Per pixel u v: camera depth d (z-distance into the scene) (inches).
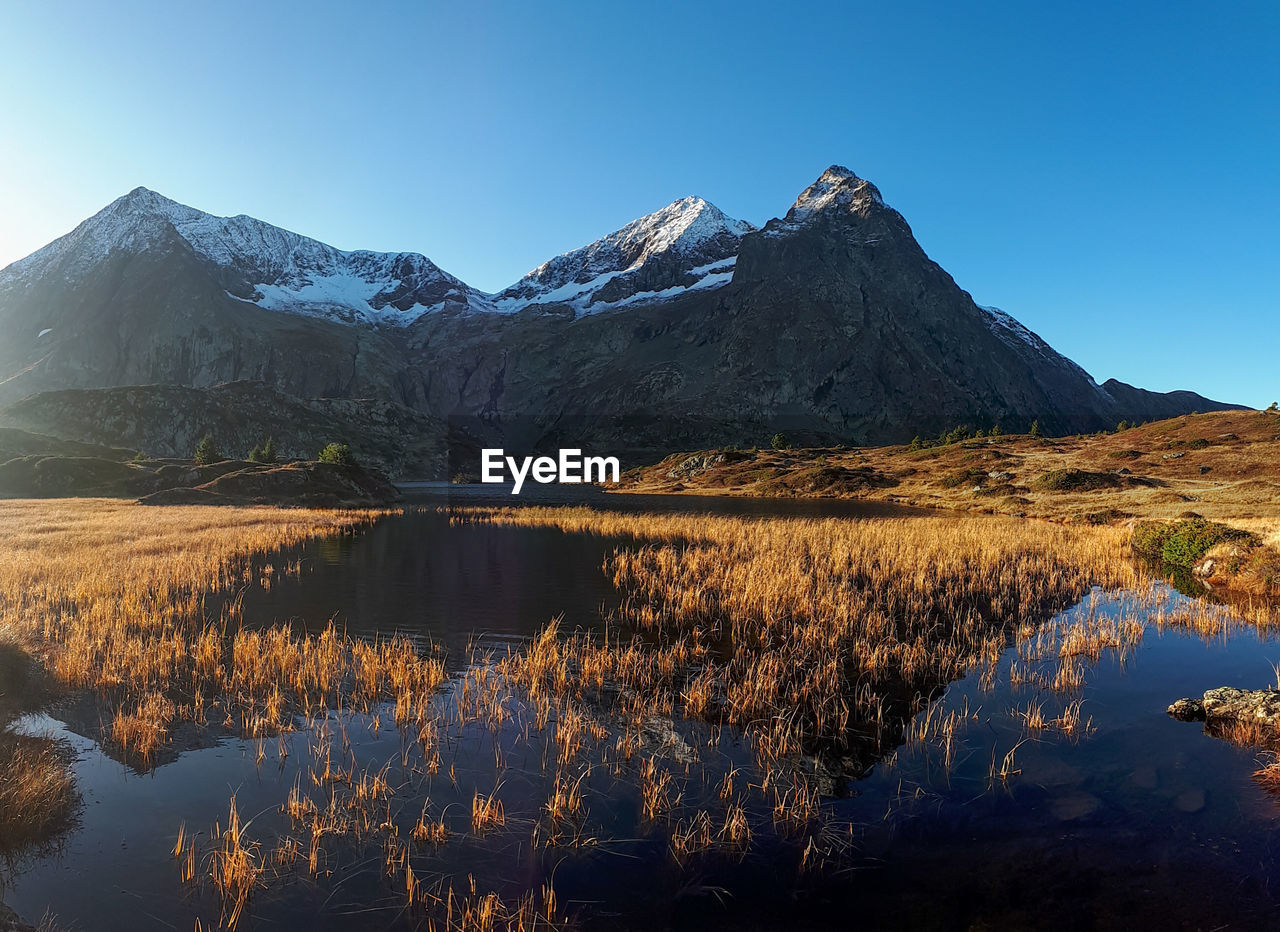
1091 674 573.0
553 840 318.3
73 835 316.2
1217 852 306.7
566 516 2156.7
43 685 504.7
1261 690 471.5
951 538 1354.6
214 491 2731.3
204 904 268.2
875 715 482.9
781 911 269.7
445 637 695.1
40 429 7805.1
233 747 416.2
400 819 334.6
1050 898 276.5
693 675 572.7
